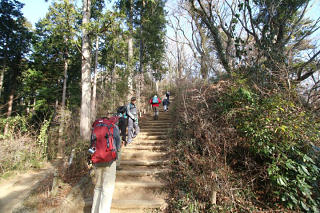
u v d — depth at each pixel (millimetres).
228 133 3355
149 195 3336
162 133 6516
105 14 6309
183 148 4031
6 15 14586
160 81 22766
